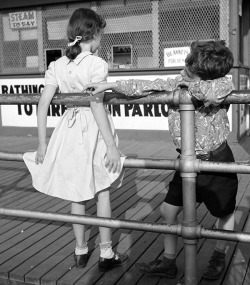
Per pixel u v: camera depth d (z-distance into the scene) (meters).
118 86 2.24
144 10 8.08
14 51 9.11
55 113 8.73
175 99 2.14
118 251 3.16
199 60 2.28
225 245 2.73
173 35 7.96
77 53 2.61
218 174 2.48
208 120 2.39
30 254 3.18
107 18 8.34
